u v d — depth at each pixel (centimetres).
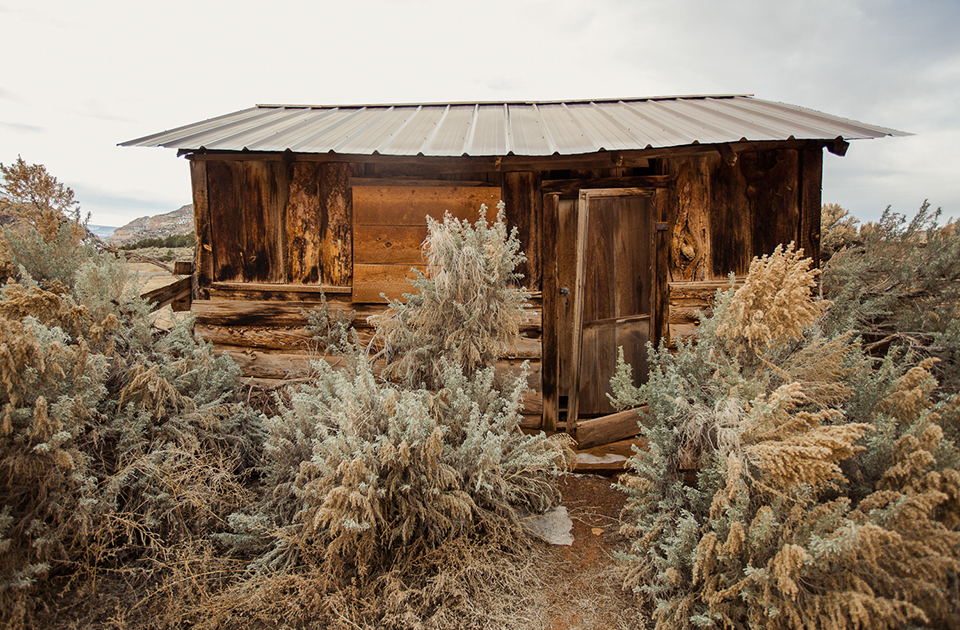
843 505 190
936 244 426
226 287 428
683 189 414
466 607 227
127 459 276
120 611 227
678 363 298
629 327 433
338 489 226
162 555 261
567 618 227
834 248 552
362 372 294
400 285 415
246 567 256
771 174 406
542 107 566
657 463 257
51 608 227
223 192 419
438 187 409
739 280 418
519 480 303
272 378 429
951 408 213
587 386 431
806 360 267
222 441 324
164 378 312
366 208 411
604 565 262
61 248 381
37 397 240
